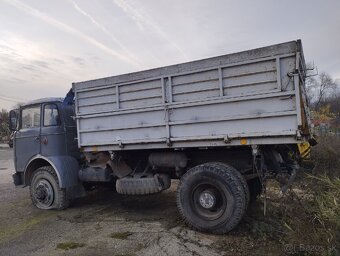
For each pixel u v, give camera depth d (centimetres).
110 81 595
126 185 599
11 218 633
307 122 484
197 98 509
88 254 439
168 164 575
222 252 424
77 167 690
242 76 473
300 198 501
